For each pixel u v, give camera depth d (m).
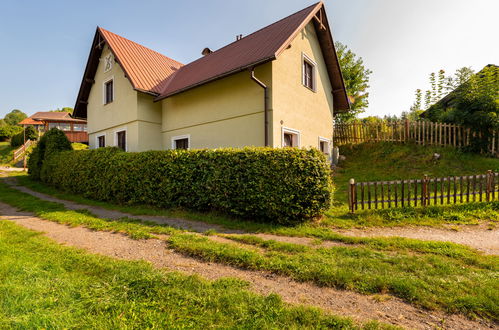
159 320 2.11
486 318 2.24
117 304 2.33
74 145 23.08
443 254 3.72
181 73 12.82
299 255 3.66
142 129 11.40
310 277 2.98
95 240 4.51
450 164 10.00
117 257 3.68
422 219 5.63
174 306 2.34
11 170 19.05
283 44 7.66
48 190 11.39
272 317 2.18
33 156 14.70
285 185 5.48
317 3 10.22
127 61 11.70
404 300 2.54
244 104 8.90
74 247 4.07
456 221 5.45
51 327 2.01
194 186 6.59
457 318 2.26
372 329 2.05
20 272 2.97
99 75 14.15
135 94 11.31
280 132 8.59
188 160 6.79
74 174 10.32
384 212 6.03
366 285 2.78
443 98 14.77
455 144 10.86
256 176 5.71
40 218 6.37
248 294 2.55
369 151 13.11
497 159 9.60
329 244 4.29
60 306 2.30
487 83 10.59
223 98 9.57
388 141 12.98
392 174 10.21
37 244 4.17
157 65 13.41
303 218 5.58
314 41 11.39
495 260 3.43
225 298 2.46
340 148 14.33
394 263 3.36
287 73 9.19
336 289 2.77
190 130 10.79
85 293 2.53
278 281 2.96
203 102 10.27
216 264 3.45
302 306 2.36
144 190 7.53
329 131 12.88
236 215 6.08
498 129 9.83
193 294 2.54
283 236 4.76
